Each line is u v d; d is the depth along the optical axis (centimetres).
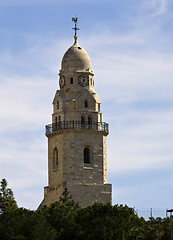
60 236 18838
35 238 17712
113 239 18862
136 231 19025
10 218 18488
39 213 18938
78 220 19150
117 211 19288
